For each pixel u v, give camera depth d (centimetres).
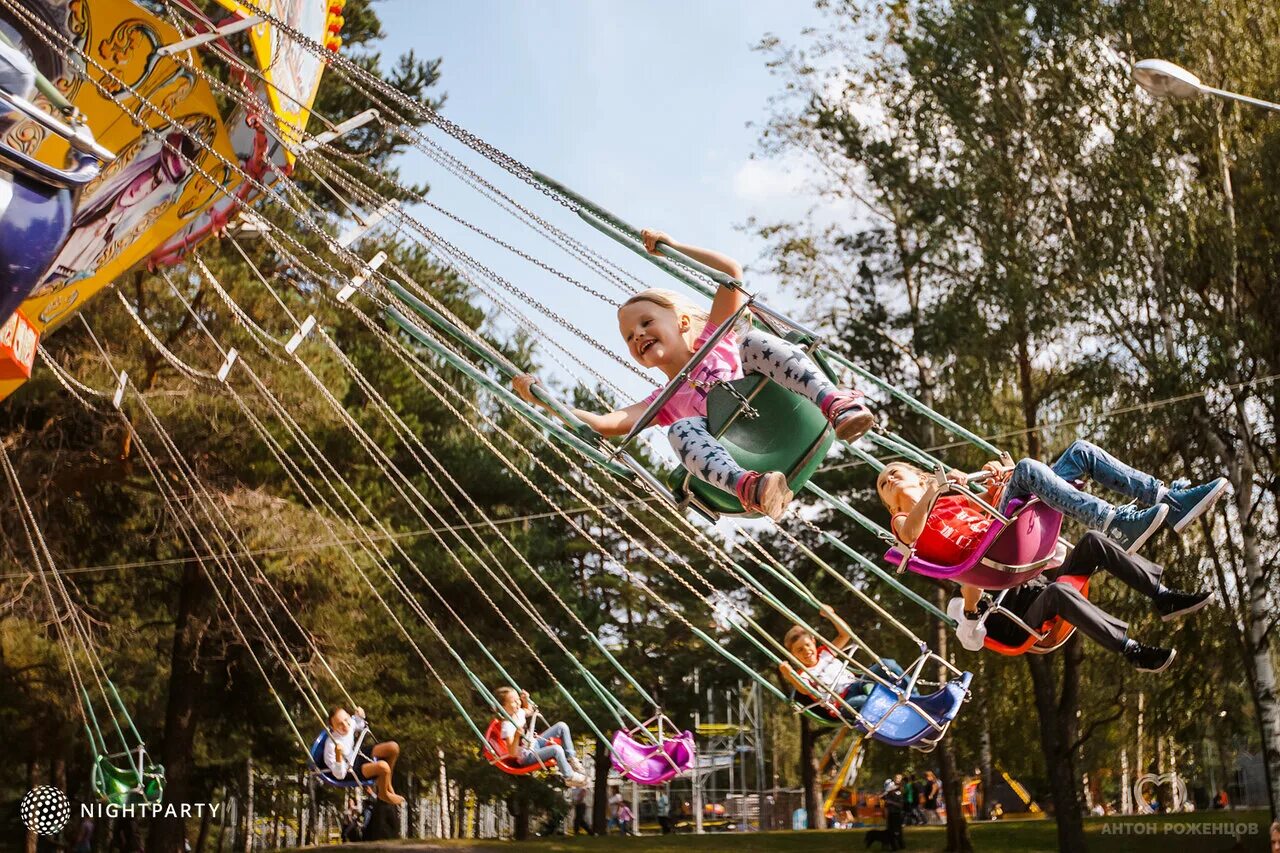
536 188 630
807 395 549
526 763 1270
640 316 626
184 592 2505
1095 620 634
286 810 4384
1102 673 2711
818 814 4459
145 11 753
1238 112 2298
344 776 1352
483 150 635
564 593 3519
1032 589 679
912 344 2661
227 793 3966
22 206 555
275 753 2888
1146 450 2325
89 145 571
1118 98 2412
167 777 2508
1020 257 2416
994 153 2444
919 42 2586
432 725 2825
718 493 555
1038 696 2573
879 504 3098
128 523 2414
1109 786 4653
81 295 905
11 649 2139
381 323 2547
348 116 2377
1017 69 2480
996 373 2511
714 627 4319
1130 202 2312
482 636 3139
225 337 2058
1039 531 610
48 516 2253
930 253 2586
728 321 560
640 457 3569
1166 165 2347
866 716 755
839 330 2819
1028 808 4719
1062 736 2566
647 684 4422
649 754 1010
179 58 764
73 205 576
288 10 816
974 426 2575
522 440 3359
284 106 825
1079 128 2439
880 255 2836
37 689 2264
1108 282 2303
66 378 1297
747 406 559
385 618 2711
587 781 1284
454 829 4581
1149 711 2664
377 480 2684
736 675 4353
